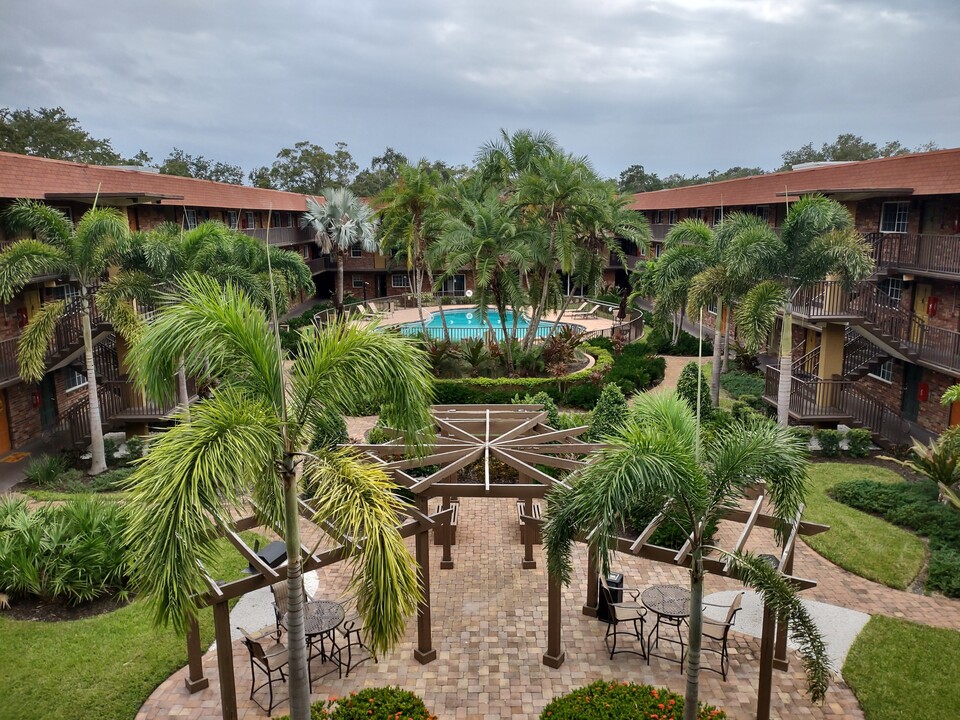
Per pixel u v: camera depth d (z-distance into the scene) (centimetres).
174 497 612
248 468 654
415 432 768
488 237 2533
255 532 1418
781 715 900
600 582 1102
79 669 991
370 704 877
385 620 702
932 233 2056
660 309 2225
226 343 698
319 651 1034
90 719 893
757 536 1416
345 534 769
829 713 904
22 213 1667
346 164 7519
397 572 703
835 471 1755
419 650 1012
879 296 2147
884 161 2312
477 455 1226
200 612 1143
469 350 2739
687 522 824
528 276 2862
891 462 1825
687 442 834
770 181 3161
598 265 3073
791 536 960
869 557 1310
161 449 644
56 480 1712
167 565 604
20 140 5125
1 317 1917
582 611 1151
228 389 702
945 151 2027
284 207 4338
